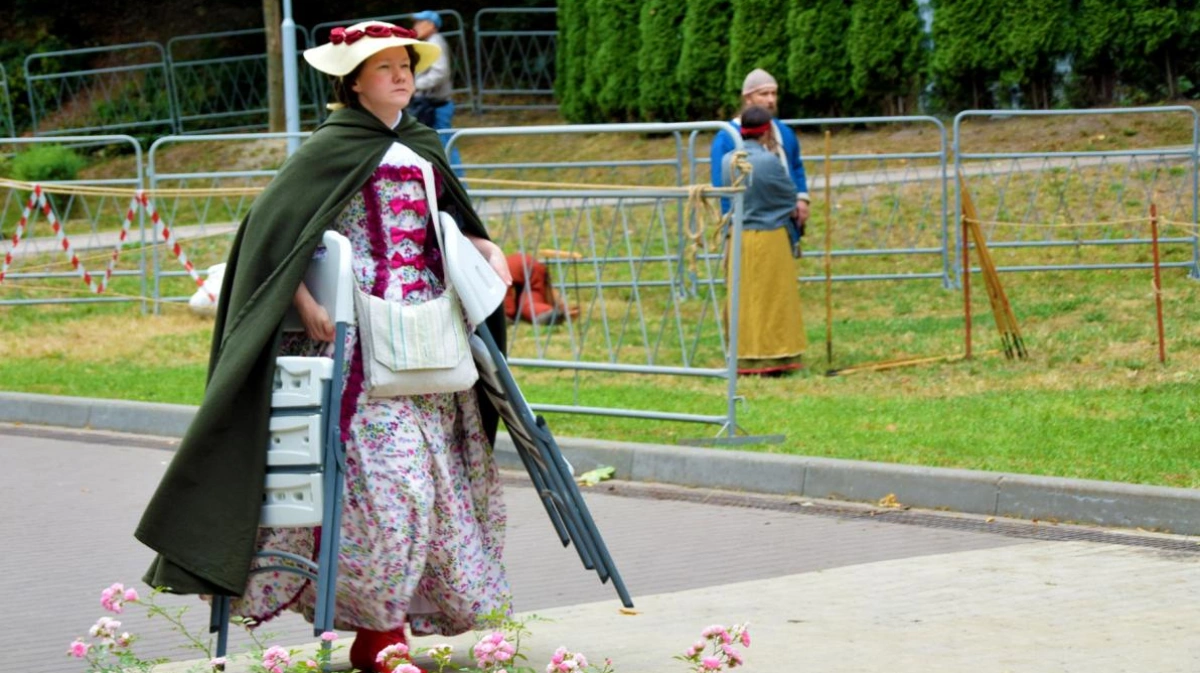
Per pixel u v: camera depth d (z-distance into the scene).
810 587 8.94
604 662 7.18
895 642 7.63
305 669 6.09
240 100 41.09
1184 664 7.16
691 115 32.22
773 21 30.02
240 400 6.41
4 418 15.91
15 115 42.25
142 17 45.50
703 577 9.40
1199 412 13.40
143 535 6.36
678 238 15.60
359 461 6.54
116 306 22.25
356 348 6.61
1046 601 8.44
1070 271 21.81
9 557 10.29
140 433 15.09
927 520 10.77
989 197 23.42
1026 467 11.38
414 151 6.81
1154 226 16.08
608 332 14.53
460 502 6.88
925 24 28.80
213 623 6.70
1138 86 27.69
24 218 21.75
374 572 6.52
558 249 14.58
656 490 12.15
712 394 15.16
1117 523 10.38
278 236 6.52
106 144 39.62
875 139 28.44
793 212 16.20
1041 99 28.17
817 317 20.02
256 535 6.41
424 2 43.91
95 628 6.41
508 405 6.92
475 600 6.80
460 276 6.66
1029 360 16.50
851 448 12.35
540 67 39.56
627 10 33.06
